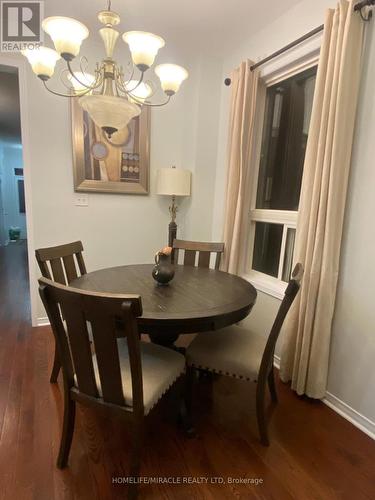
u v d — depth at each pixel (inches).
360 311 66.4
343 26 62.5
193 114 118.6
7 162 329.4
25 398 72.1
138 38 56.0
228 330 72.4
